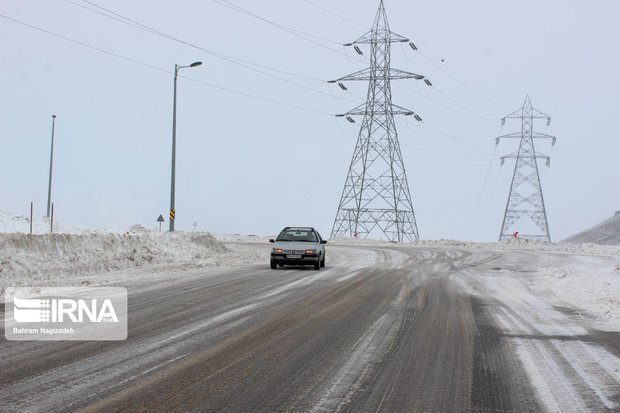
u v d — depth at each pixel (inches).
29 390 281.6
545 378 324.2
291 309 558.9
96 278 797.2
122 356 354.9
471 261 1323.8
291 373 325.1
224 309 550.3
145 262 1047.0
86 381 299.6
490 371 337.4
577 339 438.3
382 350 387.2
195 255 1278.3
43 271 807.7
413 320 511.5
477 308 594.2
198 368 331.6
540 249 1993.1
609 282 826.2
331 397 282.2
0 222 1181.1
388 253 1579.7
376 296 674.2
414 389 298.7
